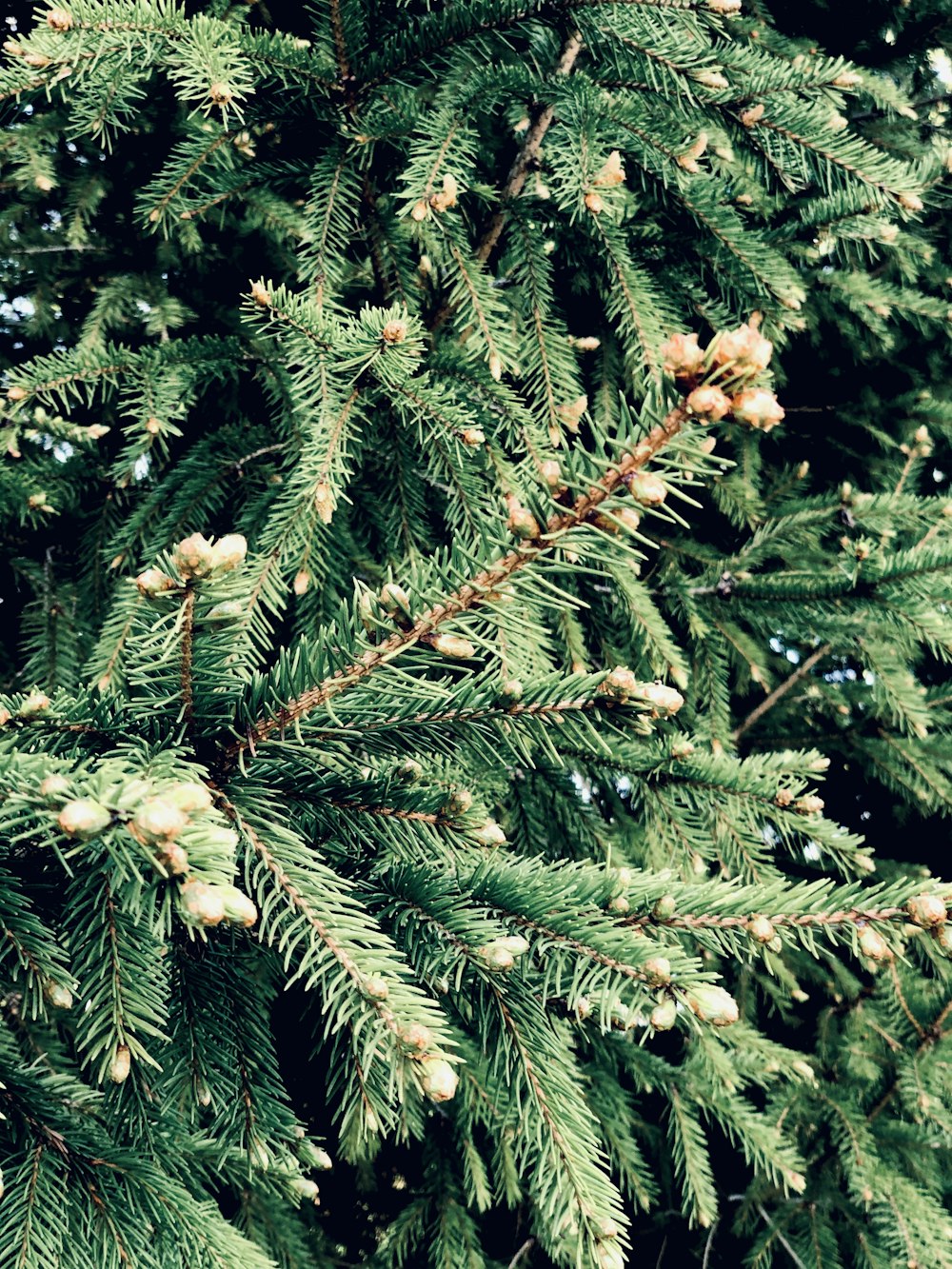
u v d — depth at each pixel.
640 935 0.98
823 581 1.65
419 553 1.38
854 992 2.28
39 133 1.73
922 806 2.32
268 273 2.03
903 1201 1.80
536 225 1.48
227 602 0.91
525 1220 2.01
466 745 0.99
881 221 1.44
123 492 1.70
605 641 1.79
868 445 2.61
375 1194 1.97
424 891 1.00
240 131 1.26
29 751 0.95
